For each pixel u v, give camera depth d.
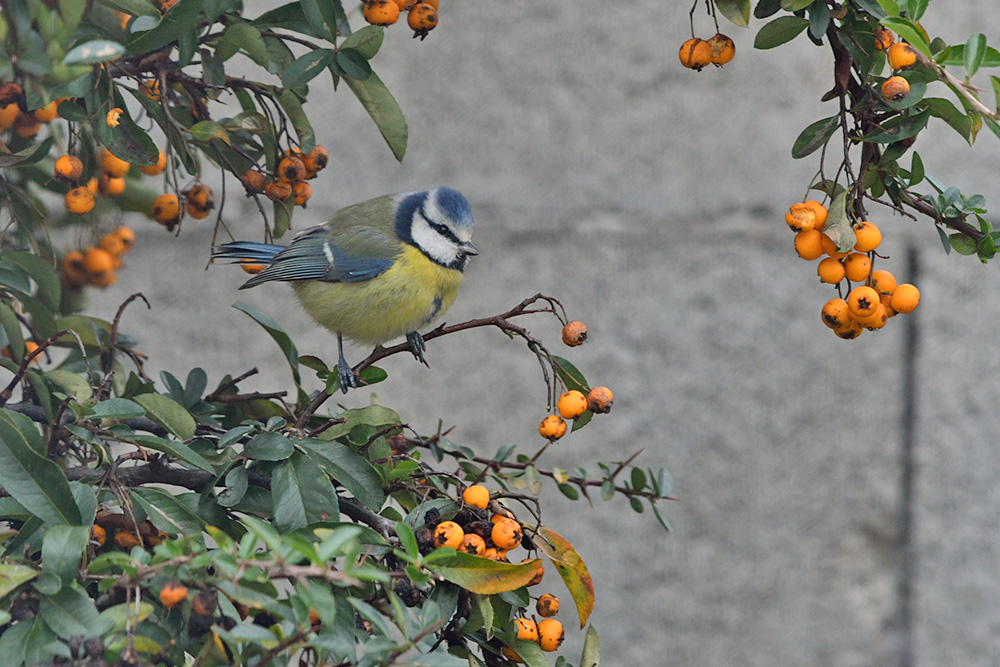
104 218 6.39
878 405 10.20
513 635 4.38
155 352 9.87
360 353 10.19
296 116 5.47
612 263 10.34
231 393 5.64
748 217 10.34
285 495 4.38
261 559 3.70
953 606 10.13
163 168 5.89
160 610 3.91
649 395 10.30
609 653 10.21
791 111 10.29
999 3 9.86
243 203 9.95
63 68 4.00
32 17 3.97
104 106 4.68
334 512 4.36
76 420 4.52
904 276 10.05
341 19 5.37
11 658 3.43
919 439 10.15
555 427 4.71
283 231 5.71
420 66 10.25
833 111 10.25
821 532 10.21
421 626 3.60
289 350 5.55
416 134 10.27
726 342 10.29
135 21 4.53
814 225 4.45
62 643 3.38
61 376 4.75
